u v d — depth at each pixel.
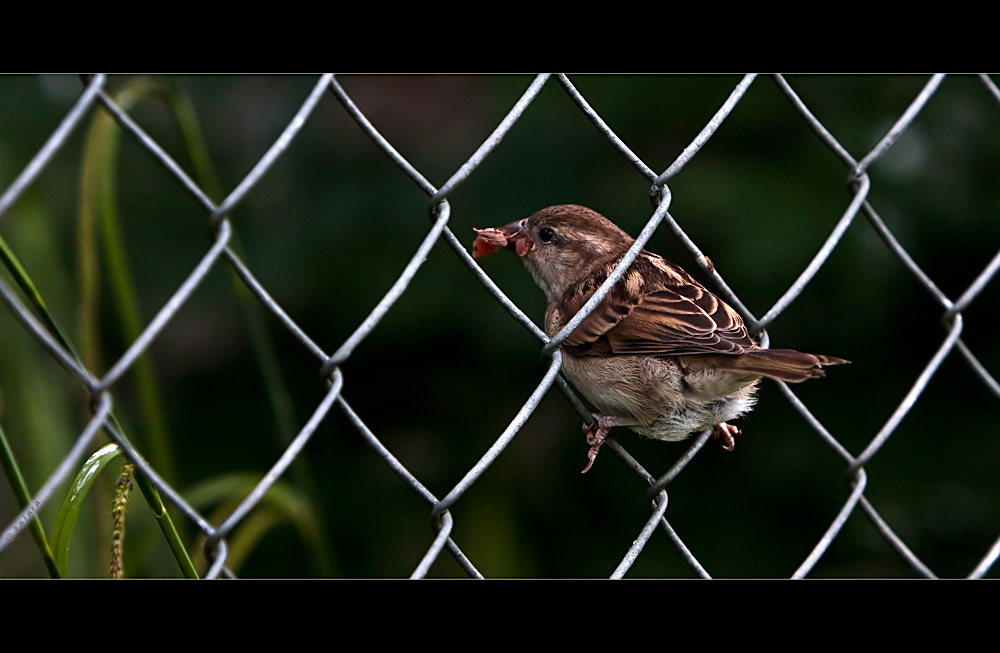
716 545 10.10
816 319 9.71
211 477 10.63
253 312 5.93
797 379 5.50
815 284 9.54
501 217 10.00
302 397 10.78
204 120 10.84
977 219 9.43
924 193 9.46
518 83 10.30
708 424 6.62
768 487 10.11
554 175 10.07
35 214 5.89
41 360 5.82
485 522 10.16
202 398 11.02
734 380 6.16
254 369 11.01
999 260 6.37
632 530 10.41
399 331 10.09
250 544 5.93
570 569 10.37
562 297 7.68
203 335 10.89
